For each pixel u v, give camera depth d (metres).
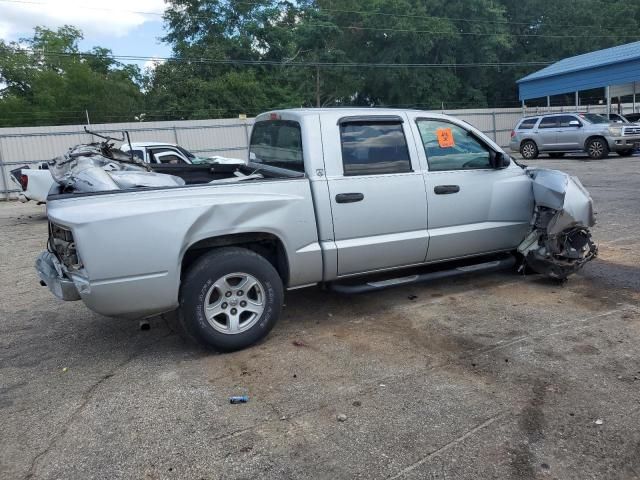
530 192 5.64
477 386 3.60
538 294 5.39
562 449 2.90
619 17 45.81
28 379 4.00
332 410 3.37
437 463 2.81
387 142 4.89
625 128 19.62
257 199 4.22
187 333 4.60
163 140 22.98
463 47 42.19
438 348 4.24
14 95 47.09
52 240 4.41
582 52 45.19
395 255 4.93
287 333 4.67
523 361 3.94
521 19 45.44
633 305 4.96
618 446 2.91
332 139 4.63
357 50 42.97
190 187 4.08
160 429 3.22
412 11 40.09
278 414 3.35
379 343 4.39
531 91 28.42
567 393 3.46
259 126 5.54
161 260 3.89
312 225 4.49
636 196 10.95
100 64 51.38
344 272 4.73
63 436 3.19
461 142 5.32
